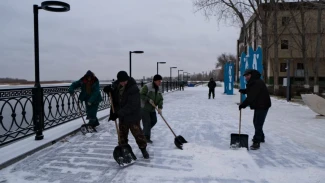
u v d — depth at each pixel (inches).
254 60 515.5
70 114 308.3
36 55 221.6
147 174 154.3
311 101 364.8
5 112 187.3
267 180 145.4
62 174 154.4
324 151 200.8
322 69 1462.8
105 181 144.3
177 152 196.4
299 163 173.2
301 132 269.4
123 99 176.7
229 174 153.9
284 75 1481.3
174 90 1254.9
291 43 1347.2
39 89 222.2
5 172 156.9
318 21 925.2
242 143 203.9
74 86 266.5
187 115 395.9
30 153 190.1
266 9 917.2
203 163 172.1
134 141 231.8
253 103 208.7
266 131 274.5
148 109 223.3
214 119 356.2
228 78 952.9
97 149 206.5
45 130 253.9
